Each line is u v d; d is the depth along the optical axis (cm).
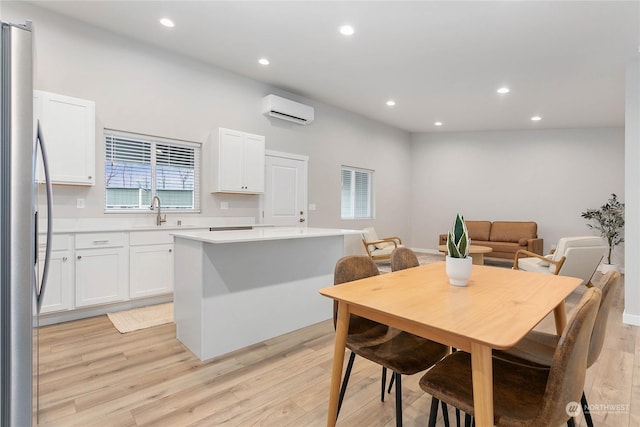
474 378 97
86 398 181
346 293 141
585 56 352
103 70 345
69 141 306
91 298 302
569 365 90
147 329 281
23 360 114
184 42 365
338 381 144
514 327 101
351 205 645
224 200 443
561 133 646
